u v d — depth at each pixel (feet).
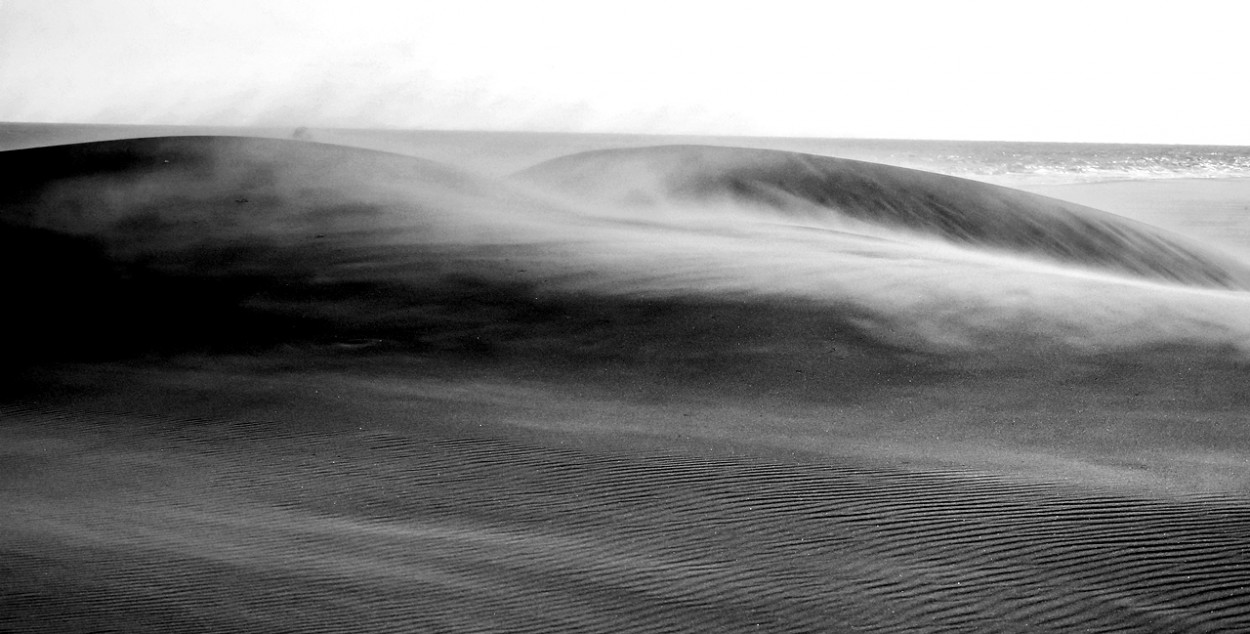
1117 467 27.27
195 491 25.81
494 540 22.40
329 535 22.75
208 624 18.39
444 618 18.72
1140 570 20.49
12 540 22.29
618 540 22.34
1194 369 37.40
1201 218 146.82
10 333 44.70
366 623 18.49
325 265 55.47
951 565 20.86
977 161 365.61
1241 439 29.96
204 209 68.74
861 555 21.38
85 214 66.44
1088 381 36.19
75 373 38.78
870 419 32.27
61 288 51.75
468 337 42.75
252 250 58.85
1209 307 46.80
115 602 19.21
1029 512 23.50
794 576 20.45
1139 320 43.96
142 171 76.95
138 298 49.93
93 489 26.02
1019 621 18.62
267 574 20.58
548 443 29.37
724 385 36.22
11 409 34.04
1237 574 20.27
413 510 24.34
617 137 555.69
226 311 47.47
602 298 48.32
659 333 42.65
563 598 19.56
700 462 27.50
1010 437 30.30
